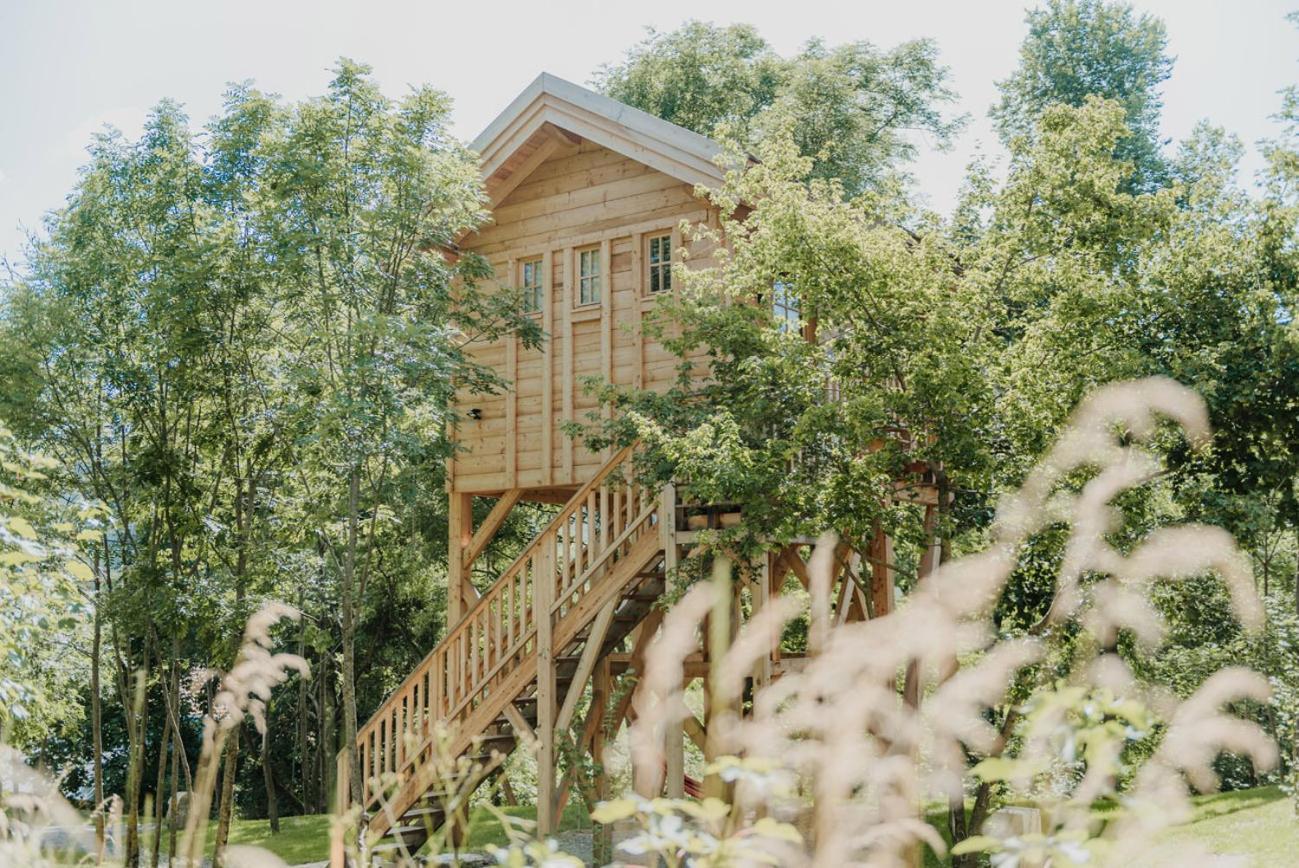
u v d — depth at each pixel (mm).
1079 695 1598
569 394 13719
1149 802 1585
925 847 9039
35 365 12992
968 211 10891
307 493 12328
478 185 12227
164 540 13930
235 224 12102
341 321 11703
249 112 12352
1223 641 11172
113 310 13180
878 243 9969
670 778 9602
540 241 14188
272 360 12328
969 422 9391
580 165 13984
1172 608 10727
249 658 3035
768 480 9727
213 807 20672
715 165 12492
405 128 11445
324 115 11258
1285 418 10117
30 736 11547
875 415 9367
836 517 9617
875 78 27406
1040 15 27703
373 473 11820
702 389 11445
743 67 26406
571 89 13398
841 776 1707
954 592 1944
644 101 26312
